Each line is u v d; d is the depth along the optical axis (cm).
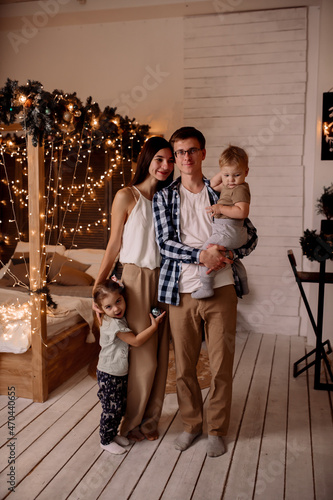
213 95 511
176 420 307
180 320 264
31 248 319
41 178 317
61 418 306
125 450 266
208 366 404
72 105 322
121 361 265
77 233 547
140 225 266
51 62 548
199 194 266
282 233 507
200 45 509
